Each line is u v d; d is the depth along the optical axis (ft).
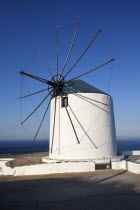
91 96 54.13
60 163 40.75
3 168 45.16
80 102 53.62
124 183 30.27
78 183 30.53
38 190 26.55
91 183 30.45
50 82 48.44
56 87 49.75
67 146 52.24
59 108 56.18
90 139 51.67
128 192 25.23
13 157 64.69
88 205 20.22
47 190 26.45
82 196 23.47
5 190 27.04
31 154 75.97
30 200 22.02
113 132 56.49
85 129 52.03
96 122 53.01
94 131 52.31
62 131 53.98
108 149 53.01
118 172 39.78
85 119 52.65
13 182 32.83
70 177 35.45
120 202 21.18
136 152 73.72
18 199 22.41
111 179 33.22
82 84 62.28
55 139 55.42
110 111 57.00
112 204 20.53
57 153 53.42
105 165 48.55
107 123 54.85
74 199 22.31
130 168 40.78
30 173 40.29
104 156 51.78
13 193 25.18
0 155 72.90
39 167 40.34
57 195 23.97
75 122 52.75
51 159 51.34
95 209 19.03
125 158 58.80
